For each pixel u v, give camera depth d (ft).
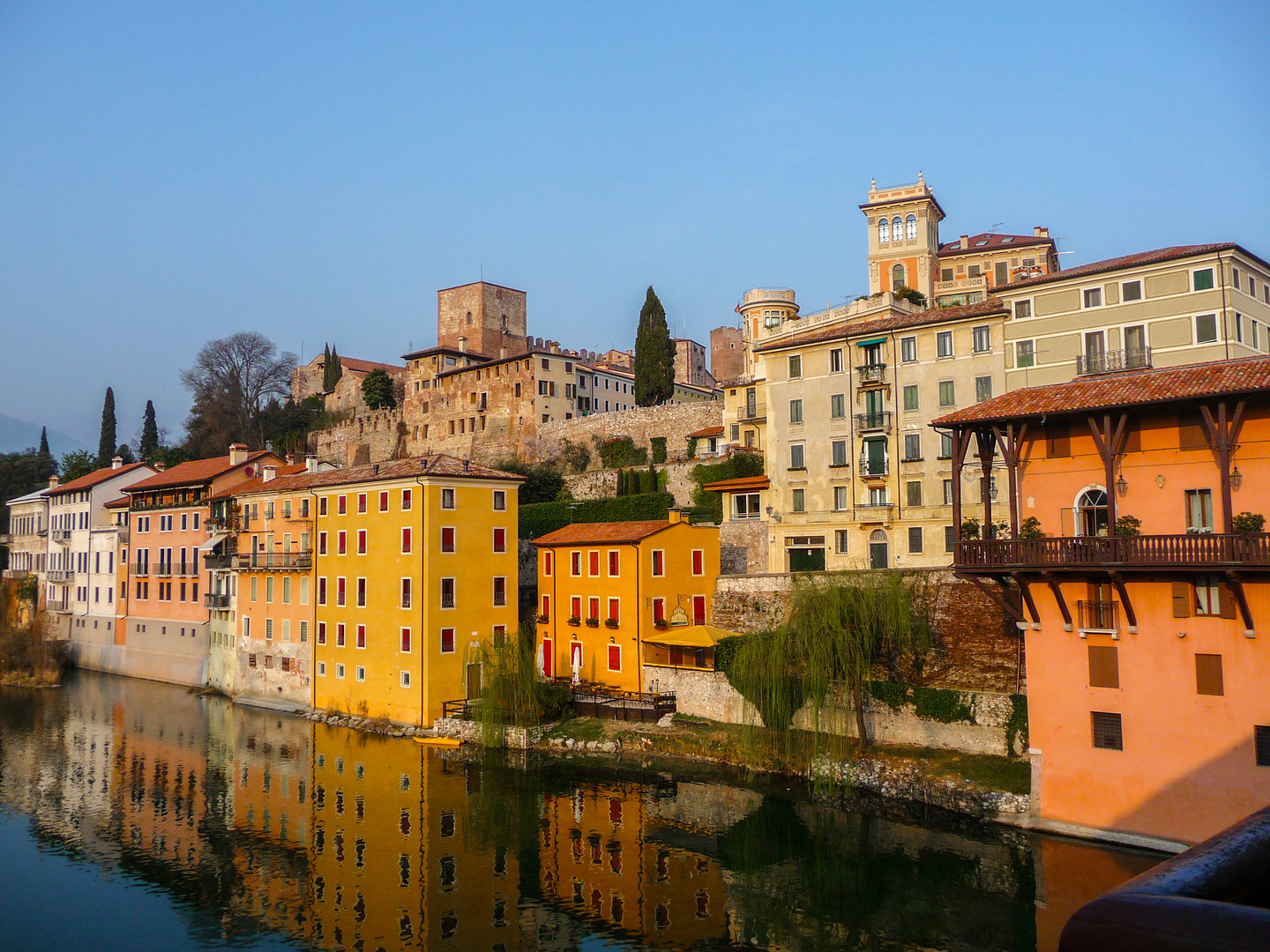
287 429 434.30
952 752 135.13
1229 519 97.09
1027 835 111.14
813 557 206.28
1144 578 103.45
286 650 219.61
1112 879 97.66
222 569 239.09
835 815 126.11
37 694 247.70
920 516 192.13
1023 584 110.83
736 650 156.76
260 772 163.32
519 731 167.53
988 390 188.44
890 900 100.32
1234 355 187.93
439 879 112.47
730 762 148.56
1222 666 98.17
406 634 187.01
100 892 112.27
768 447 215.51
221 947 96.94
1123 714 104.68
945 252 319.47
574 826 128.26
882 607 137.59
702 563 194.08
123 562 287.28
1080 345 206.80
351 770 160.76
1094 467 110.01
